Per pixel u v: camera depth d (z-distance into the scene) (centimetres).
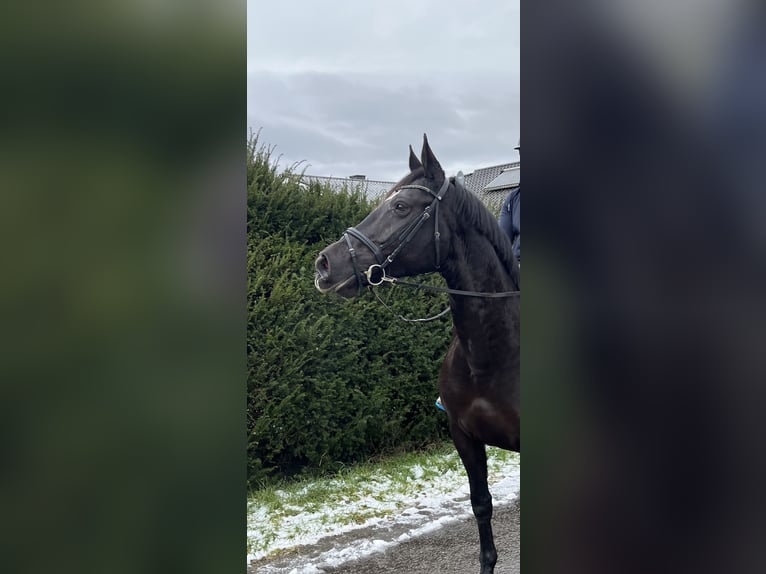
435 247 256
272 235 420
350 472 446
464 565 306
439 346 491
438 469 457
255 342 405
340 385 441
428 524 365
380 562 315
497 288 257
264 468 425
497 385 254
